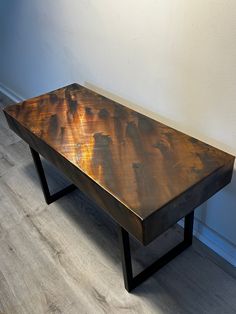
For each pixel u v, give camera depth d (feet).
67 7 4.89
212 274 4.13
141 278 4.09
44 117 4.28
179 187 2.92
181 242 4.50
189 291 3.97
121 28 4.10
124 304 3.89
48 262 4.46
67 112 4.34
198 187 3.00
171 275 4.16
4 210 5.36
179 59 3.56
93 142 3.67
